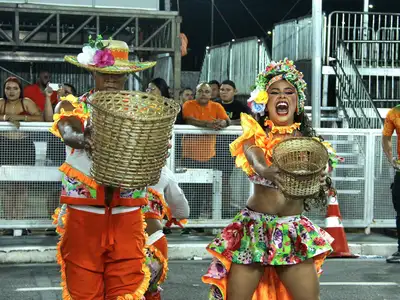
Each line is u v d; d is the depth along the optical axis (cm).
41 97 1134
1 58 1297
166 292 727
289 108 485
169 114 405
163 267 507
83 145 429
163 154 409
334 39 1617
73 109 461
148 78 1462
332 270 859
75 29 1334
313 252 464
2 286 747
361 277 816
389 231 1090
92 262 454
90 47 474
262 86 488
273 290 487
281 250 464
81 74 1401
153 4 1309
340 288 754
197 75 2019
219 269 479
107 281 459
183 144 967
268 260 463
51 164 924
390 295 723
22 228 927
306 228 471
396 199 911
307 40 1528
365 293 731
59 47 1276
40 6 1258
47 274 818
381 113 1513
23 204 923
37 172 920
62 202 458
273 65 486
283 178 413
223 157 978
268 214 470
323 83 1525
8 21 1377
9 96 966
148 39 1303
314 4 1099
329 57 1536
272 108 486
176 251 936
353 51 1573
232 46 1672
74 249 455
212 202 981
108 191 450
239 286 471
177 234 1033
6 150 912
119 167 398
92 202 451
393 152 1048
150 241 508
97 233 453
